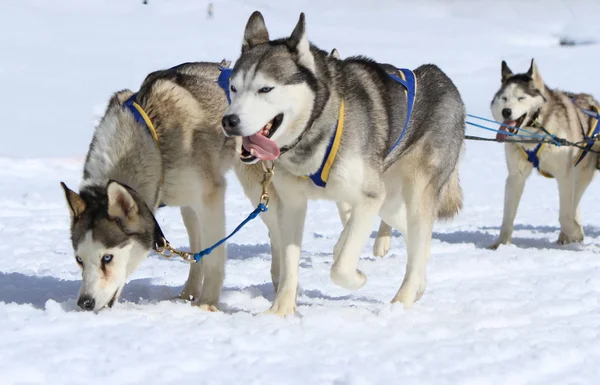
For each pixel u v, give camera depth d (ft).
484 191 28.63
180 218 21.35
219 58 75.61
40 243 16.97
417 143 11.49
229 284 12.98
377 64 11.00
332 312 10.05
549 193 28.66
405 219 12.39
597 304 11.80
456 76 72.13
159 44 81.41
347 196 10.15
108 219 9.81
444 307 11.25
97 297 9.62
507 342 9.16
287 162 9.87
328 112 9.66
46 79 52.60
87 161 10.79
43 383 7.12
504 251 16.87
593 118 19.72
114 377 7.32
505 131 18.08
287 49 9.45
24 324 8.95
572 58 85.40
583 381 8.02
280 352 8.34
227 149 11.59
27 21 85.30
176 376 7.45
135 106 10.84
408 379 7.69
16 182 25.64
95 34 83.41
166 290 12.00
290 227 10.29
